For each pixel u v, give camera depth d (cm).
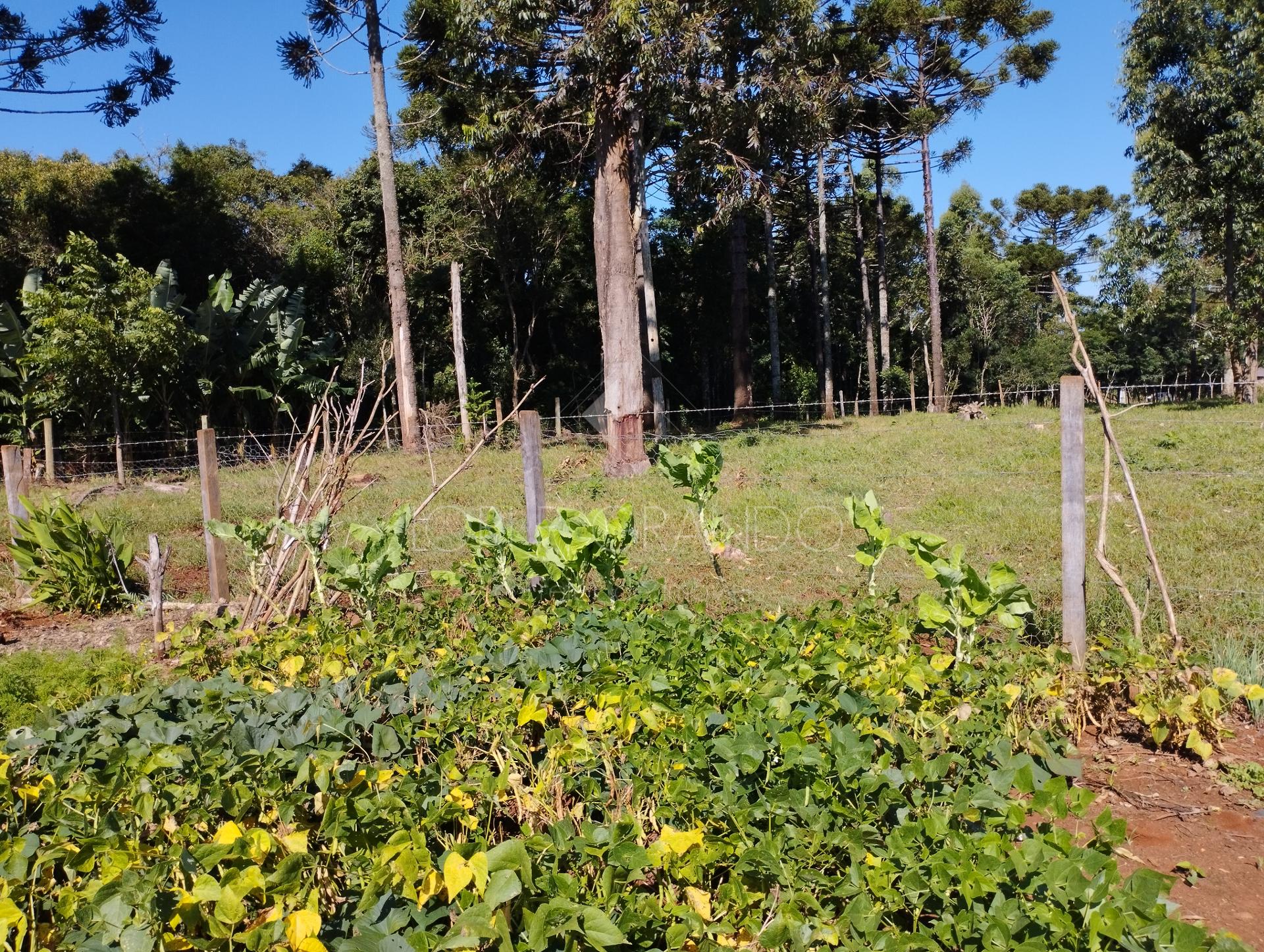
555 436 1912
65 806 251
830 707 290
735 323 2558
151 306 1595
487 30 1391
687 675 322
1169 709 340
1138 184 2147
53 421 1633
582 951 190
